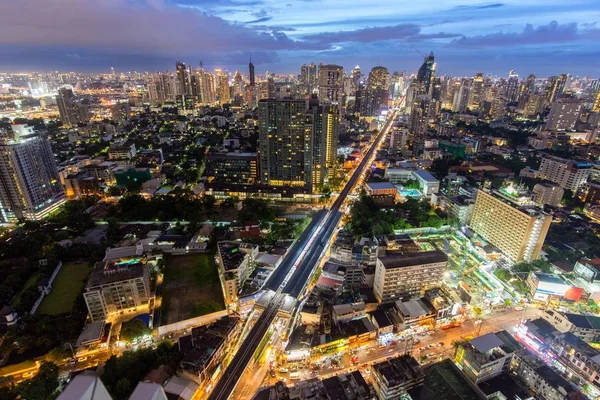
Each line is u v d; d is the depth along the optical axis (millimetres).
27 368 169125
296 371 168875
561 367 169375
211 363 162875
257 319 199750
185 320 197250
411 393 144125
